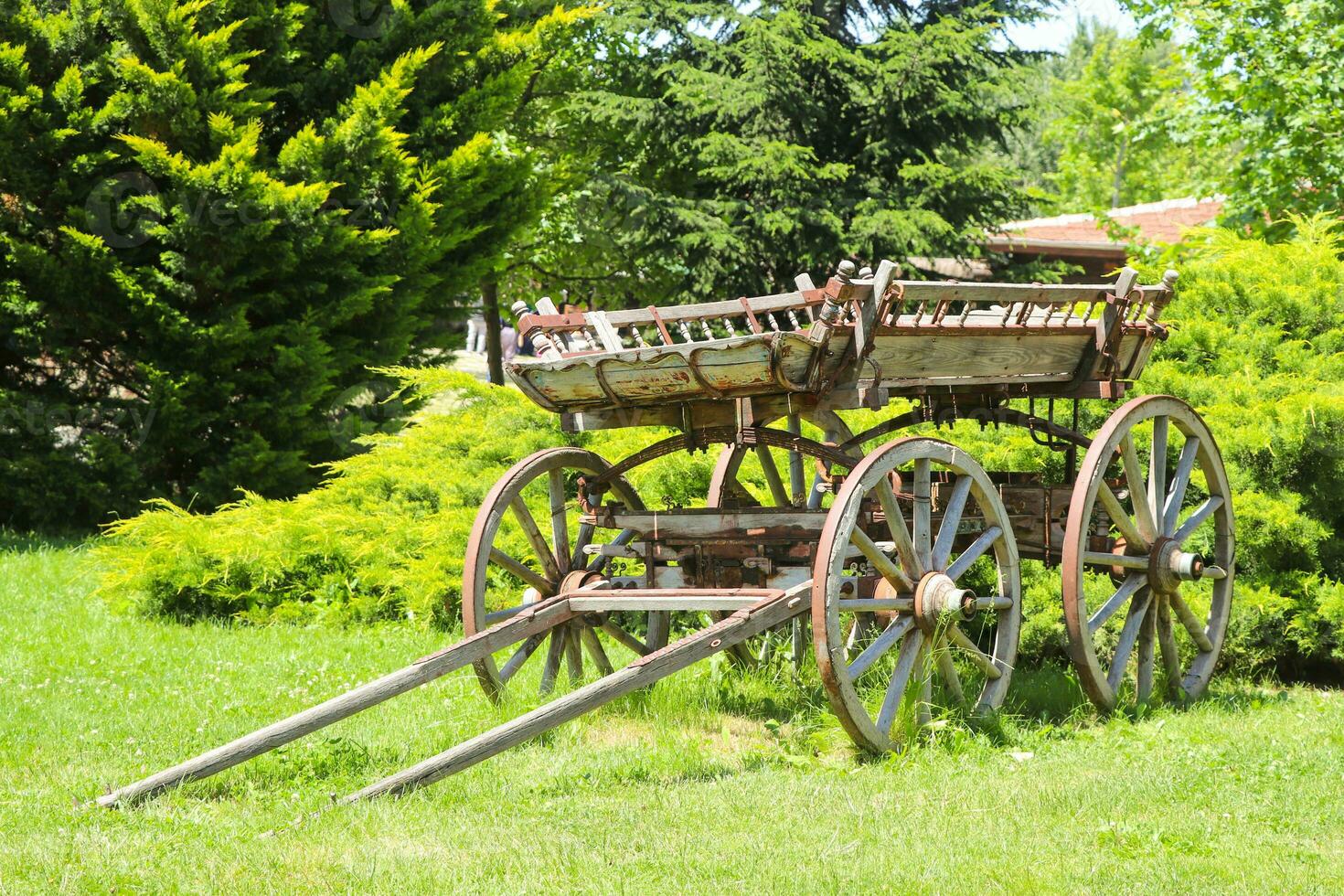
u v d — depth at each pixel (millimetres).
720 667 6660
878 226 19094
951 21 20094
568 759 5152
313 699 6340
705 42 20656
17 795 4699
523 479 5996
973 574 7410
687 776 4969
